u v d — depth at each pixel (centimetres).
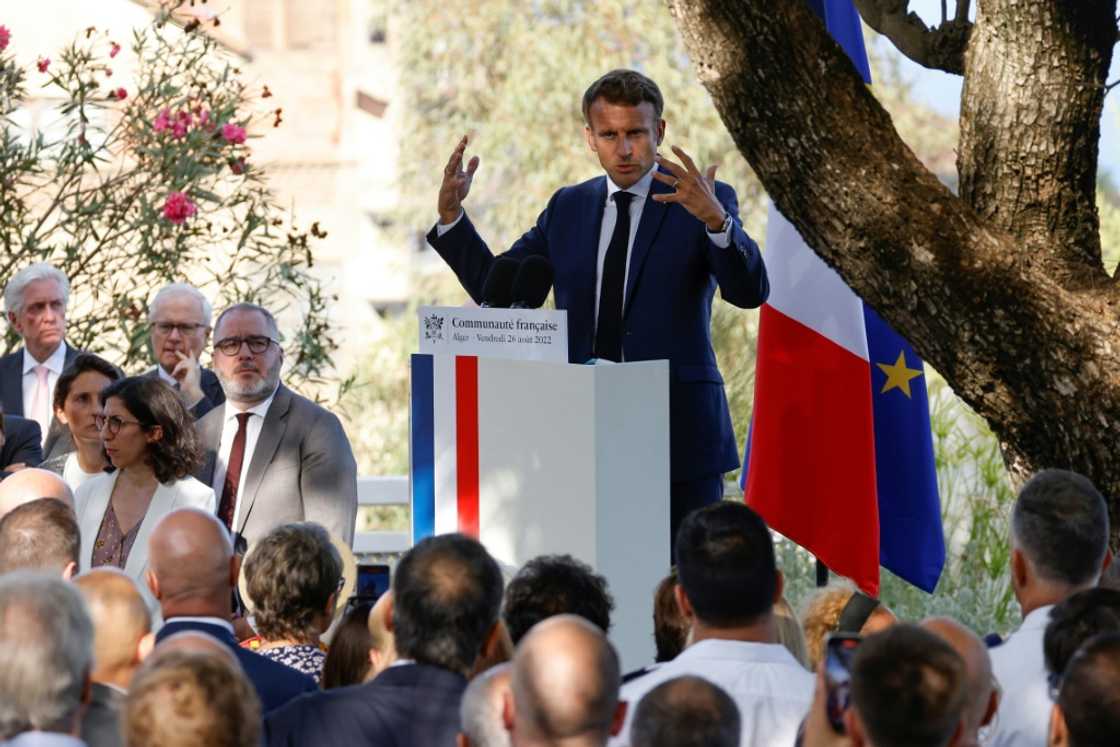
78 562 988
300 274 2166
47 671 630
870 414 1431
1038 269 1183
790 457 1439
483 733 664
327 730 776
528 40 3559
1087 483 929
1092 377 1152
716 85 1183
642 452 1089
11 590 640
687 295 1270
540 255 1231
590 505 1070
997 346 1161
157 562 907
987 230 1175
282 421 1442
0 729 627
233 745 595
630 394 1081
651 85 1279
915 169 1178
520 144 3534
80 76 2297
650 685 812
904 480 1498
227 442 1438
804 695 805
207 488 1309
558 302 1298
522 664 625
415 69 3675
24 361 1711
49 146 2108
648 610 1089
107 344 2056
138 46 2184
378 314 3822
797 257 1447
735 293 1213
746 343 2656
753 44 1162
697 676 630
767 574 817
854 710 587
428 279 3709
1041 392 1161
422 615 786
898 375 1497
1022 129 1223
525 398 1095
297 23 4838
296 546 1010
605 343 1272
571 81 3516
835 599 1099
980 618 1967
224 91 2212
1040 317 1155
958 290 1156
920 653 581
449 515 1124
